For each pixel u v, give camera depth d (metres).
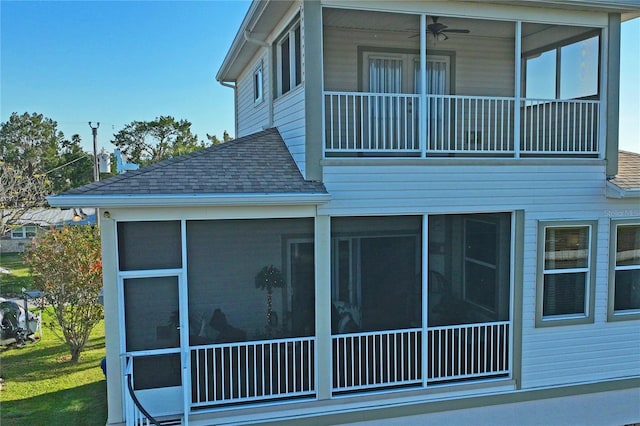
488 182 8.37
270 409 7.55
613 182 8.77
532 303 8.68
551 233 8.75
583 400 8.90
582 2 8.26
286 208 7.64
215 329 7.78
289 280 7.99
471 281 8.80
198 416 7.31
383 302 8.45
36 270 12.76
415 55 9.98
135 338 7.34
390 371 8.56
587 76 9.42
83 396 10.47
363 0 7.85
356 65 9.72
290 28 9.27
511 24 9.09
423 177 8.12
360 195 7.93
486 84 10.40
